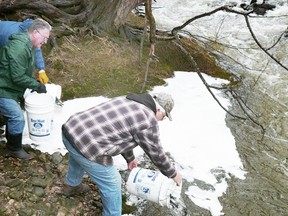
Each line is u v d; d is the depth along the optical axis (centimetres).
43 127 494
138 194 412
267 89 755
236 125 619
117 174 380
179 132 574
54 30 714
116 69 684
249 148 575
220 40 913
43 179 451
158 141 355
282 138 615
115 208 392
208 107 646
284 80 788
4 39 489
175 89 679
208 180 503
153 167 507
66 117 559
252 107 682
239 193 493
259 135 609
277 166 550
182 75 729
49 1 751
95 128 355
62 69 657
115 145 358
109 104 364
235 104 675
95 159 358
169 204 423
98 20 757
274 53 872
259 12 1038
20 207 418
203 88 697
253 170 534
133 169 419
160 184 403
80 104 592
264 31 959
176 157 529
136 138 353
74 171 417
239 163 540
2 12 722
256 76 792
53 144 509
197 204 467
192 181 497
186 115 614
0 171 452
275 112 682
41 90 462
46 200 430
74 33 733
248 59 850
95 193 450
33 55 450
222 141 572
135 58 726
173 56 763
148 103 358
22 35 430
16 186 436
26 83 441
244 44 907
